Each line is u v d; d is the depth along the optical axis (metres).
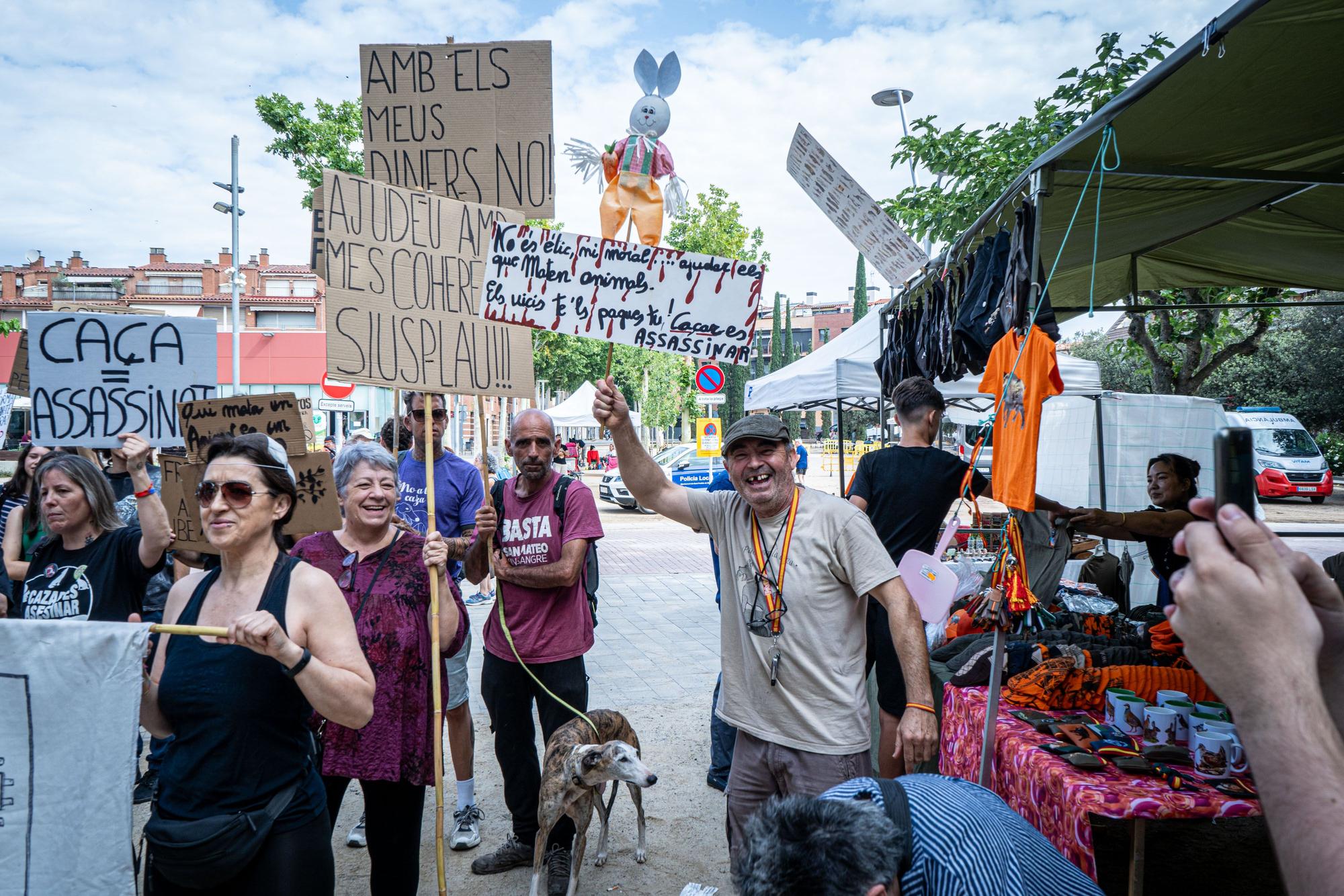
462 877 3.58
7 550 3.77
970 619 3.94
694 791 4.43
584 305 2.96
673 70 3.22
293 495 2.23
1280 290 8.92
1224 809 2.22
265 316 44.56
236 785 2.02
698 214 19.56
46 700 2.00
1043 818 2.49
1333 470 24.25
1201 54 2.34
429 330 3.15
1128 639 3.54
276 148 13.76
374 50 3.56
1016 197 3.27
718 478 5.20
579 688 3.59
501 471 11.62
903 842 1.53
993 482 2.85
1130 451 7.56
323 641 2.09
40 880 1.99
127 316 3.35
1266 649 0.73
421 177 3.57
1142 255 5.52
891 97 10.18
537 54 3.54
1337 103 2.93
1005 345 2.89
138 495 3.13
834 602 2.56
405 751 2.86
